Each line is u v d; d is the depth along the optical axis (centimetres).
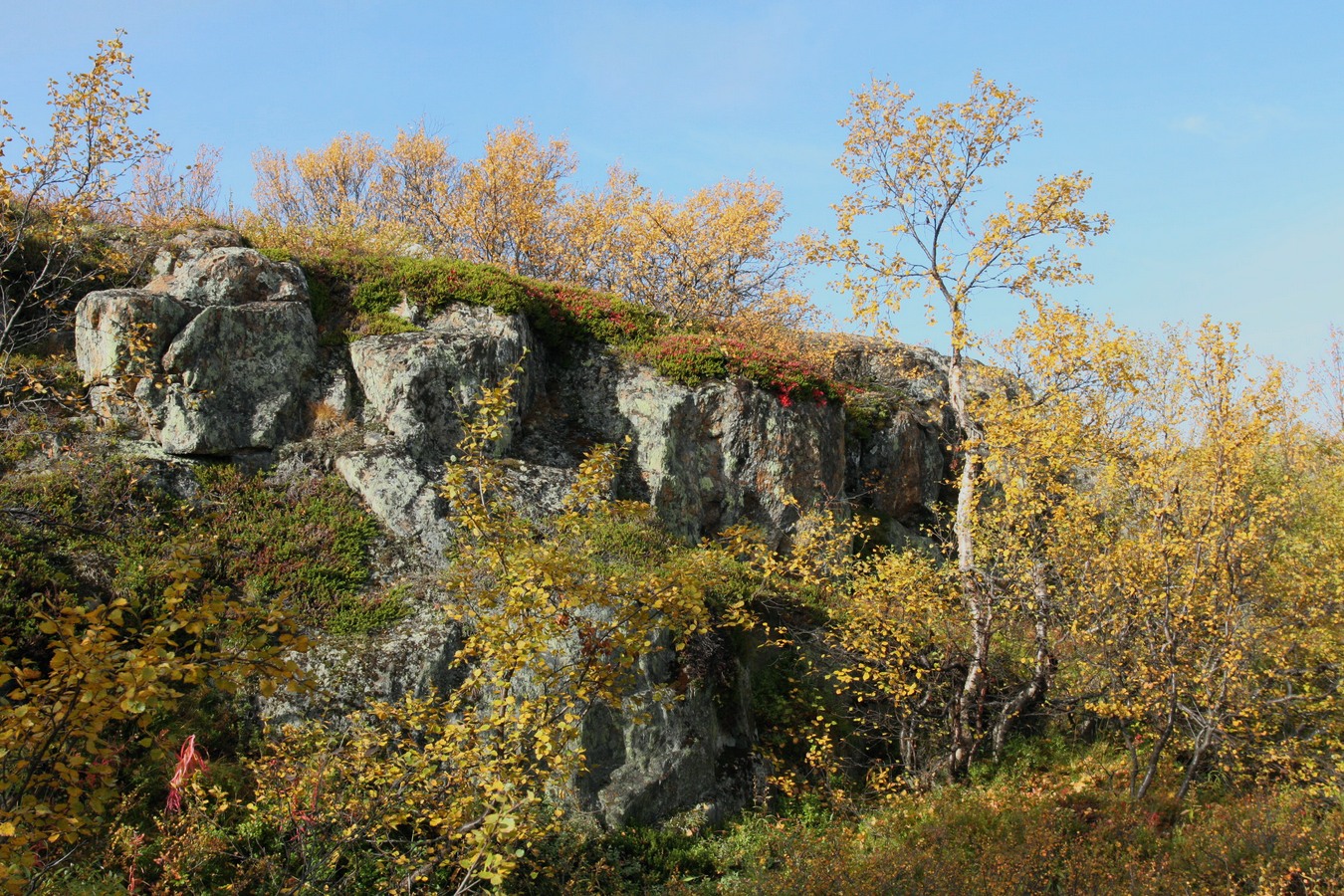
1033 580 1390
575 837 1164
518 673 1302
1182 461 1302
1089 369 1389
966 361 2364
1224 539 1245
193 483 1480
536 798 730
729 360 2088
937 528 1733
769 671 1608
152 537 1353
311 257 1928
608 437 1967
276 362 1644
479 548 942
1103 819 1223
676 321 2422
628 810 1275
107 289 1678
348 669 1258
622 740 1325
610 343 2133
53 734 495
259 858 902
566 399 2023
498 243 3088
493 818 720
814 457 2123
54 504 1320
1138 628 1338
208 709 1164
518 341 1912
